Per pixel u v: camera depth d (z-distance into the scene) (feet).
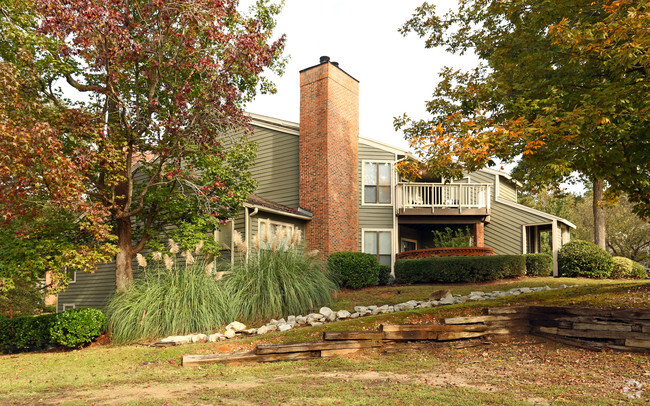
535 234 77.71
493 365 23.31
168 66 38.81
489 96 36.11
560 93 29.91
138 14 38.50
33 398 19.94
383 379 21.12
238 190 46.39
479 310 31.81
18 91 33.32
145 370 25.55
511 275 56.24
